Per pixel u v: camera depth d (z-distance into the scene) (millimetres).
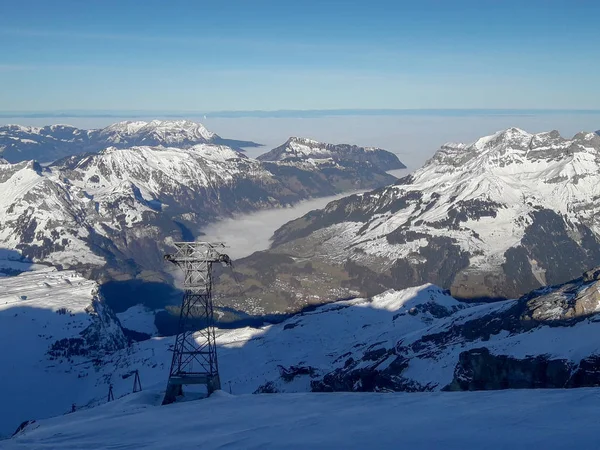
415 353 109312
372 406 41688
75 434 43688
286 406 46094
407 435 32250
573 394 37906
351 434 33594
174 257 75375
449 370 92438
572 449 27609
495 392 41562
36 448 39812
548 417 32875
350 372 116750
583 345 71250
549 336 78438
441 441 30609
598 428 30016
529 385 72625
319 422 37531
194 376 67375
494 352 79062
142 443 37938
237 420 42000
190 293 76812
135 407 63594
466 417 34750
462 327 111875
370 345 144375
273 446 32656
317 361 145625
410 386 94625
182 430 40844
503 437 30203
